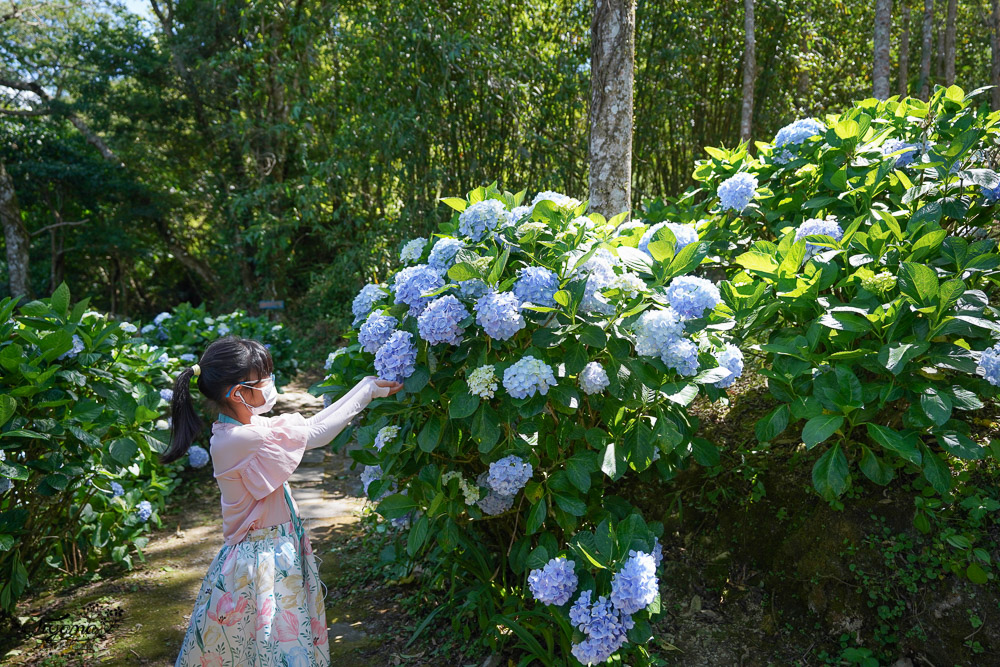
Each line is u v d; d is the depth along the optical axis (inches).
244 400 76.3
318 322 449.1
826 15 378.9
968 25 478.6
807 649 90.3
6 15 553.3
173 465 171.0
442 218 329.4
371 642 104.3
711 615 98.1
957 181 105.3
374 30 315.6
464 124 320.8
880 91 252.7
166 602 121.4
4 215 522.9
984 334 80.4
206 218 629.0
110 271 701.3
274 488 72.6
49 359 113.8
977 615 81.8
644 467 86.3
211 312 625.0
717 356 87.7
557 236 91.8
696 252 93.0
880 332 85.4
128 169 587.5
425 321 80.2
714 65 329.4
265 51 399.5
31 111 568.1
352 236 415.8
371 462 97.7
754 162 128.1
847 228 99.4
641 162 320.8
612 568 77.3
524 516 99.7
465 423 88.7
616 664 81.6
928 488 88.4
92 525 130.2
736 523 105.1
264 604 70.7
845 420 90.5
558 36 332.2
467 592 102.0
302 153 398.6
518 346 85.8
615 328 85.7
